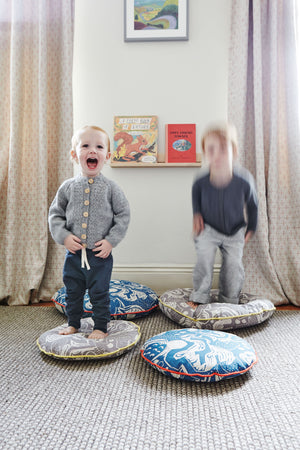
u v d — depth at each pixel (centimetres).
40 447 79
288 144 208
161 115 222
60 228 140
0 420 90
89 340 128
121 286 189
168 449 79
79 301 142
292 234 208
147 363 124
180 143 217
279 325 166
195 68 220
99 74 223
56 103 213
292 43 203
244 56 204
